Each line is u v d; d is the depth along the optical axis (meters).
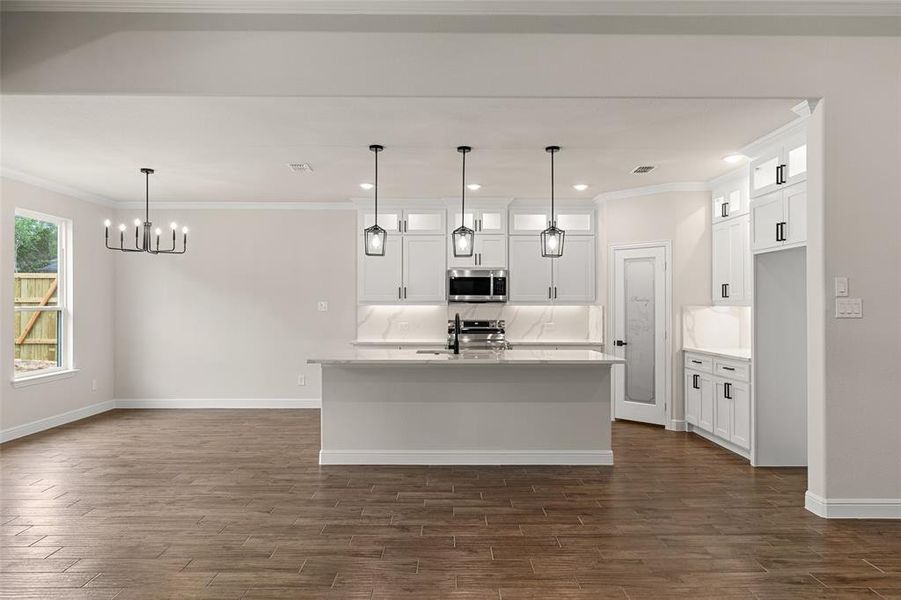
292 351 7.89
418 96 3.68
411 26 3.65
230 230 7.87
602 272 7.39
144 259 7.81
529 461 5.15
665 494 4.32
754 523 3.71
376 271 7.70
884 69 3.73
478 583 2.92
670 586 2.89
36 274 6.50
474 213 7.64
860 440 3.74
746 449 5.29
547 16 3.64
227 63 3.61
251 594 2.80
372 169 5.97
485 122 4.44
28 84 3.56
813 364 3.86
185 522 3.73
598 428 5.16
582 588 2.87
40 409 6.41
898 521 3.72
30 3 3.52
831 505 3.76
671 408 6.62
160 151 5.25
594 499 4.20
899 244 3.74
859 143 3.74
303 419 7.10
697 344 6.61
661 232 6.73
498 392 5.16
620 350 7.19
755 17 3.68
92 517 3.82
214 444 5.84
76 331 6.99
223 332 7.86
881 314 3.74
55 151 5.25
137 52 3.58
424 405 5.16
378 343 7.64
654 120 4.39
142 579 2.96
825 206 3.74
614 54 3.67
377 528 3.64
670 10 3.61
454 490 4.40
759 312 5.09
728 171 6.05
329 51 3.63
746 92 3.69
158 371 7.82
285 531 3.59
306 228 7.91
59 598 2.78
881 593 2.82
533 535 3.53
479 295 7.59
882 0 3.56
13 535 3.52
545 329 7.97
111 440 5.99
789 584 2.91
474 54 3.66
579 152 5.30
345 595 2.79
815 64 3.71
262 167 5.87
